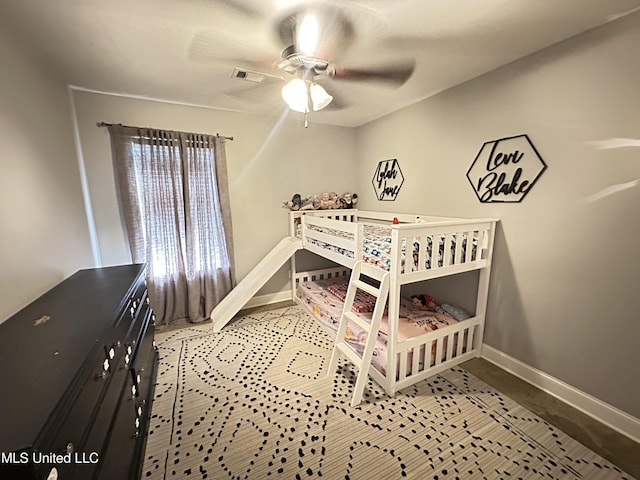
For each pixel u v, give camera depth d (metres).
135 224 2.68
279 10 1.39
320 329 2.90
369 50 1.80
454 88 2.41
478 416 1.73
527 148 1.93
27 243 1.50
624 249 1.55
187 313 3.07
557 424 1.67
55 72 2.03
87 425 0.85
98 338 1.01
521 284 2.06
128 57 1.85
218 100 2.72
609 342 1.64
